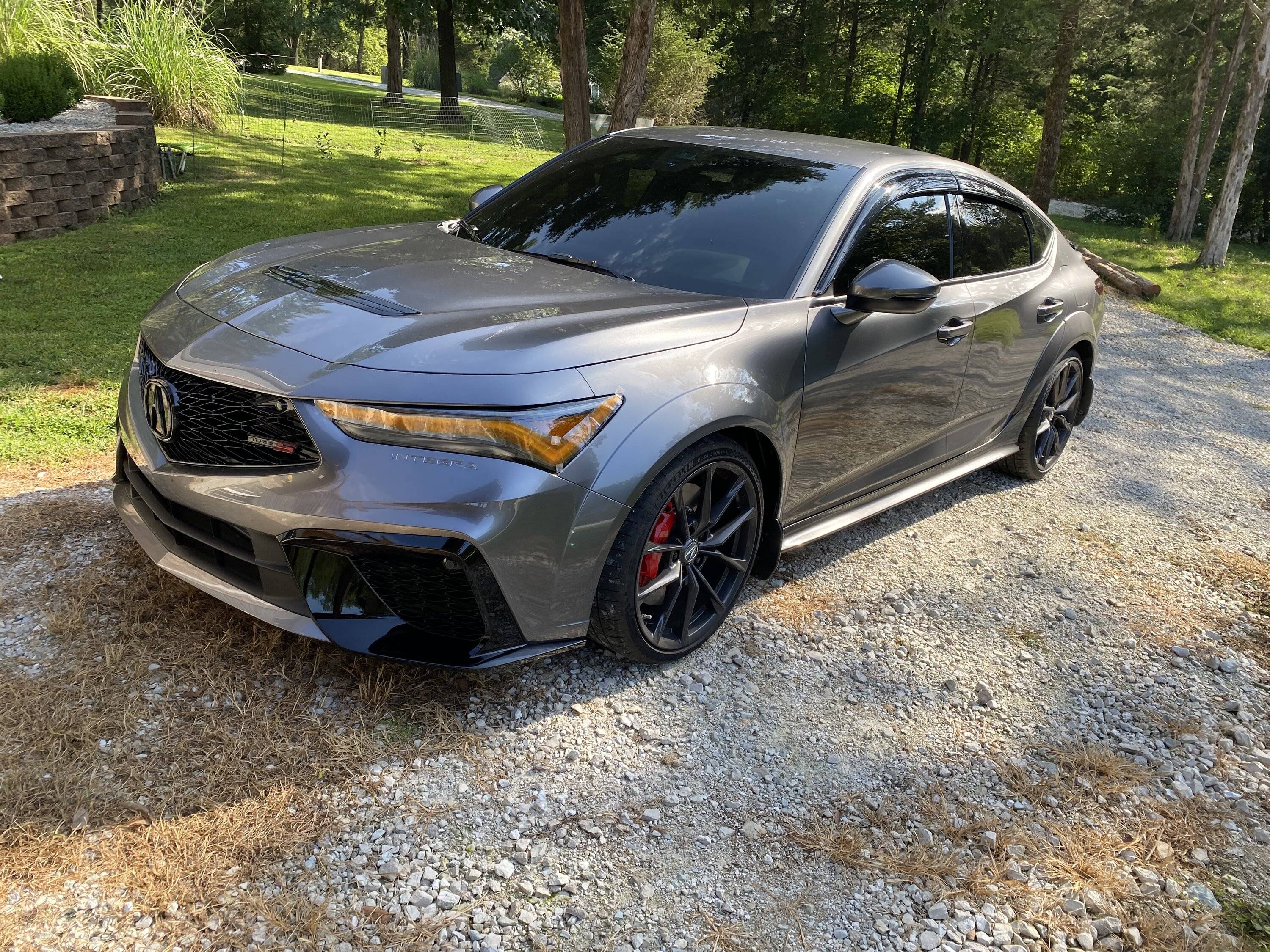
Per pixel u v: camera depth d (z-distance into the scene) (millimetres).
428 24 30703
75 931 1809
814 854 2291
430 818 2215
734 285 3064
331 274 2875
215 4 34312
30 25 11969
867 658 3184
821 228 3236
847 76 38688
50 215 8211
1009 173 36094
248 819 2127
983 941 2096
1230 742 2965
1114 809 2598
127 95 14844
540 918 1995
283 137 17312
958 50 32688
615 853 2205
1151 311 11906
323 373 2301
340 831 2137
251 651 2680
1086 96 35281
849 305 3113
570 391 2367
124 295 6457
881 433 3518
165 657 2629
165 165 11852
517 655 2457
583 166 3877
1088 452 5766
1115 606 3805
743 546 3070
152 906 1885
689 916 2061
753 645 3152
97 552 3135
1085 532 4508
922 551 4066
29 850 1971
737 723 2746
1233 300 13000
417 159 17484
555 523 2357
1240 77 27750
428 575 2301
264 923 1881
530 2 30578
